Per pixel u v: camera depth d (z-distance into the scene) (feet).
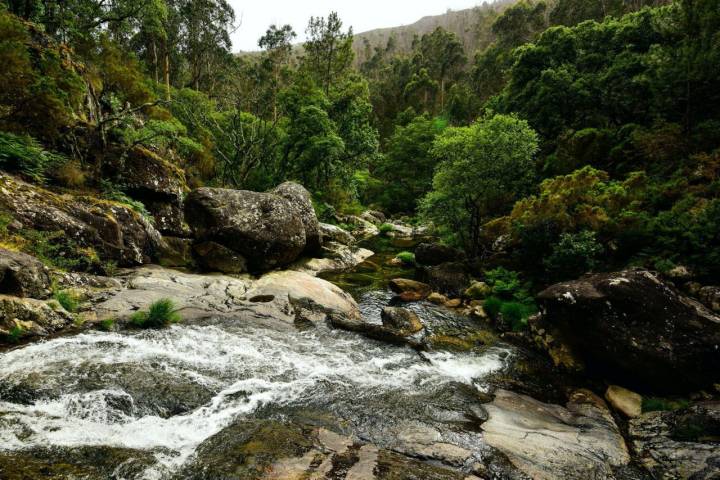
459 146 51.96
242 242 48.37
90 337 23.31
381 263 66.74
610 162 61.00
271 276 45.50
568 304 27.89
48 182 40.55
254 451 15.26
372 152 114.21
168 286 34.73
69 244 33.27
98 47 58.03
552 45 103.14
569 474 15.97
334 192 114.73
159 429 16.29
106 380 18.85
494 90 223.30
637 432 20.51
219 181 90.17
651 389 24.71
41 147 41.01
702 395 23.03
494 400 23.04
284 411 19.02
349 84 125.18
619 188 39.86
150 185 52.80
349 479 13.92
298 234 54.29
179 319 28.45
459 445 17.20
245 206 50.49
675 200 37.19
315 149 92.73
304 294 39.27
